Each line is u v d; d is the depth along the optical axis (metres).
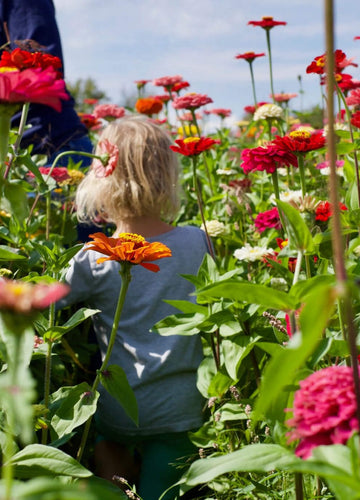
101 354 2.23
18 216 1.16
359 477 0.82
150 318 2.01
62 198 3.17
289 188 3.14
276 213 2.38
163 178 2.10
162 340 1.99
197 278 1.78
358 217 1.59
